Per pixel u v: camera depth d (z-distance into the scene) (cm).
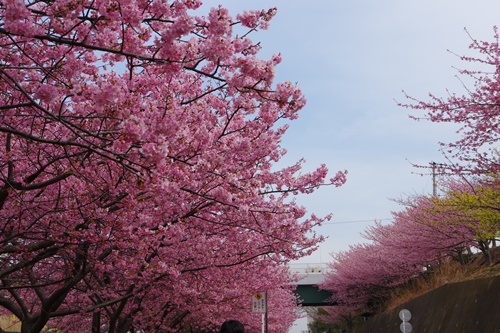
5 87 708
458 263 2834
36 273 1180
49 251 896
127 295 1167
